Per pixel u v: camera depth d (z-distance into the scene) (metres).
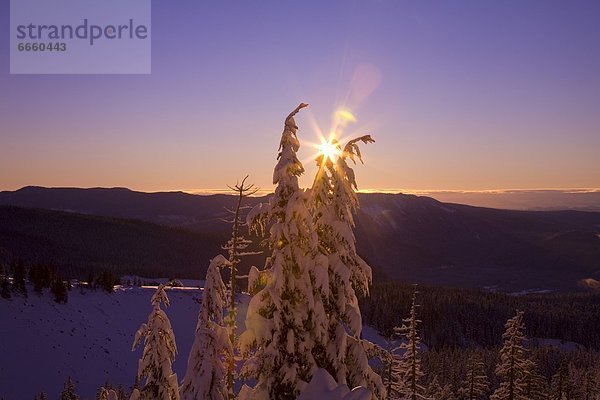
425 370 81.31
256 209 10.62
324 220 10.91
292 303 10.73
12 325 115.12
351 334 10.95
